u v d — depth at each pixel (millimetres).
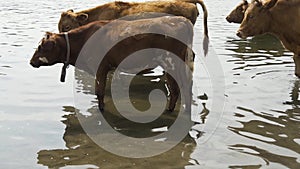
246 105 7133
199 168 5031
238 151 5488
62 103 7336
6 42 11836
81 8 20297
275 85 8148
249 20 8211
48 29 13938
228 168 5012
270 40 12711
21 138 5879
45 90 7969
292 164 5098
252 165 5086
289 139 5816
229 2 25641
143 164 5160
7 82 8352
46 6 21188
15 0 23734
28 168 5020
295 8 7867
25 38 12414
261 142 5738
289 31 8008
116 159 5305
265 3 8000
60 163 5160
